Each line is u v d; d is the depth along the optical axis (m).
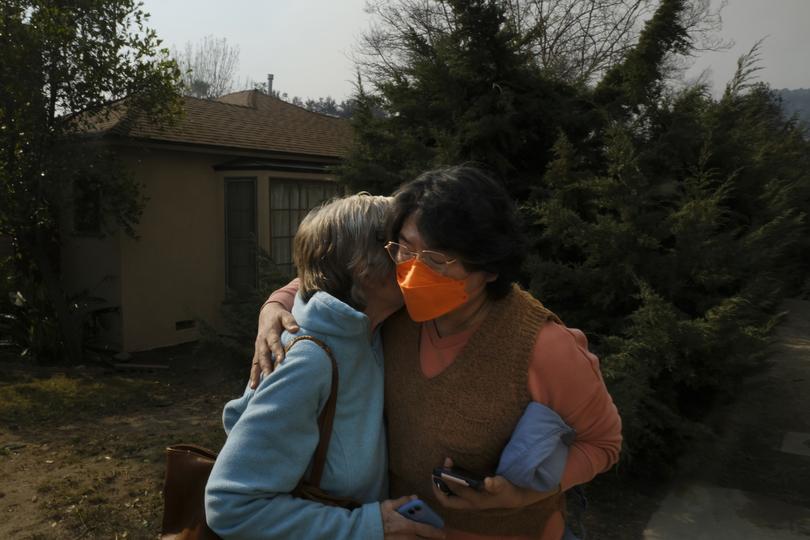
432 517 1.28
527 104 4.42
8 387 6.76
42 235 8.02
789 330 7.40
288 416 1.22
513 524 1.36
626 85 4.47
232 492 1.20
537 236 4.17
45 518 3.66
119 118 8.21
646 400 3.41
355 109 5.04
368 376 1.37
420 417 1.37
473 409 1.31
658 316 3.32
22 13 6.89
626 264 3.64
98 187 7.85
